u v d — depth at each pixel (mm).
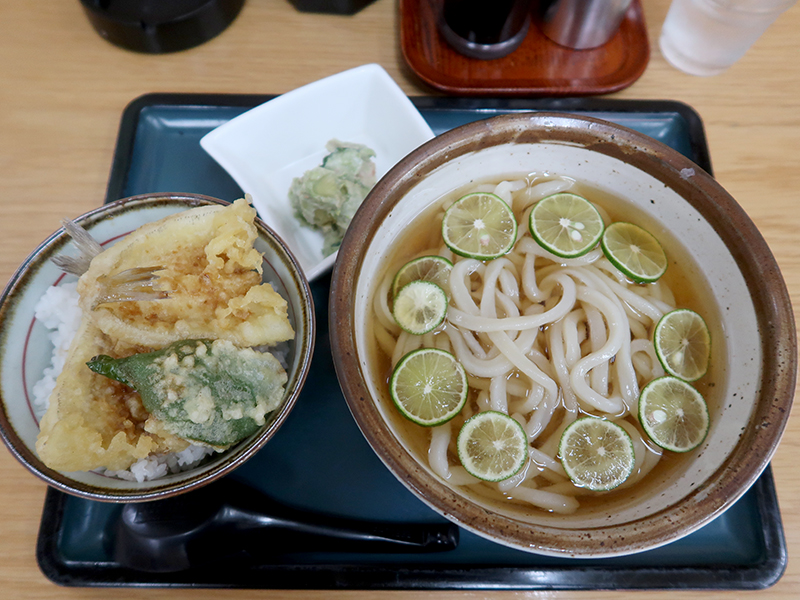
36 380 292
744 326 267
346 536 288
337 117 405
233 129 374
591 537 219
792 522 313
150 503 286
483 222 307
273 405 270
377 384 278
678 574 291
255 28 441
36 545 301
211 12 418
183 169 394
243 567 293
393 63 433
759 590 296
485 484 275
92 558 297
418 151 274
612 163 297
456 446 281
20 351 285
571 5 400
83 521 306
